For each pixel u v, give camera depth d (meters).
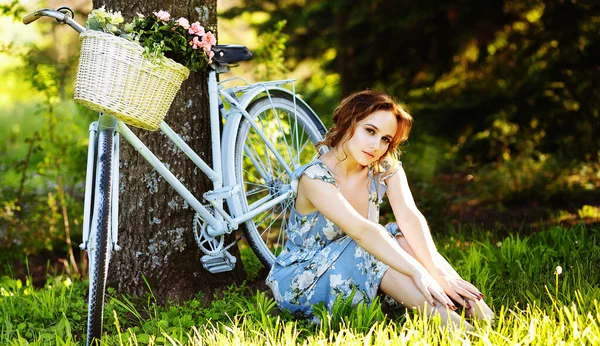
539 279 3.80
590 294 3.37
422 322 3.03
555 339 2.81
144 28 3.07
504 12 7.38
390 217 6.10
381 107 3.34
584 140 7.29
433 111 7.66
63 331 3.46
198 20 4.00
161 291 3.99
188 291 4.02
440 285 3.36
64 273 5.43
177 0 3.93
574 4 6.91
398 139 3.43
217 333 3.16
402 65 8.22
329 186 3.35
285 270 3.53
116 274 4.04
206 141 4.10
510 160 7.44
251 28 9.88
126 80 2.94
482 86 7.72
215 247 3.92
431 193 6.42
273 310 3.64
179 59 3.20
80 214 6.34
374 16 8.02
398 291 3.27
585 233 4.70
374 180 3.54
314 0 9.42
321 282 3.42
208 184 4.11
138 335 3.26
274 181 4.22
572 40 6.94
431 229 5.78
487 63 7.76
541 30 7.20
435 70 7.97
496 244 4.93
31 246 5.99
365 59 8.24
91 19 2.96
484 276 3.92
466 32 7.57
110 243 3.12
